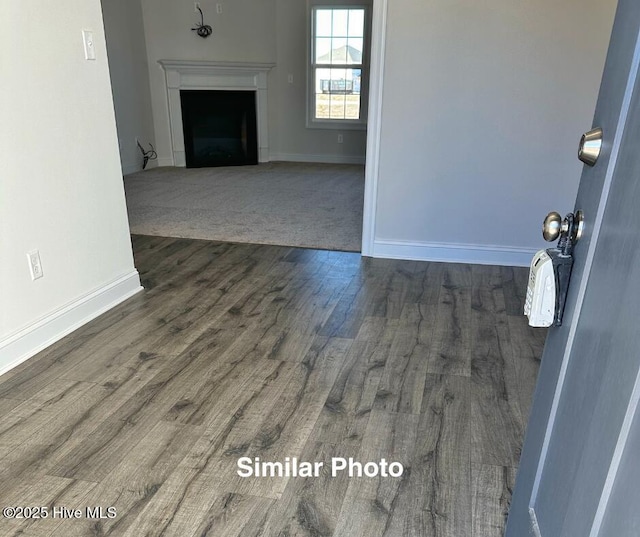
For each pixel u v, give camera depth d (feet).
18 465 4.98
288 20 22.56
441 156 10.19
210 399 6.06
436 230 10.78
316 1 22.09
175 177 20.26
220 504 4.57
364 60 22.81
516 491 3.83
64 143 7.24
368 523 4.40
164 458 5.11
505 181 10.15
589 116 9.43
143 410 5.84
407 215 10.77
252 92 23.17
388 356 7.09
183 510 4.50
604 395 2.35
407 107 9.95
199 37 21.89
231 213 14.69
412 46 9.51
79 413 5.76
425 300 8.96
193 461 5.08
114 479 4.83
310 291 9.29
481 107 9.71
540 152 9.83
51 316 7.28
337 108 23.81
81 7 7.32
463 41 9.33
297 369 6.73
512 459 5.16
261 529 4.32
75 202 7.56
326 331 7.79
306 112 23.93
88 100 7.64
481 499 4.66
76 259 7.70
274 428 5.57
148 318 8.14
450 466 5.05
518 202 10.25
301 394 6.19
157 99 22.34
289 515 4.47
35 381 6.37
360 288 9.45
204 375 6.56
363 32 22.43
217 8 21.70
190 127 22.70
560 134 9.64
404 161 10.36
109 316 8.18
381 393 6.23
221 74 22.41
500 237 10.59
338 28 22.54
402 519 4.44
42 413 5.75
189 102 22.40
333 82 23.43
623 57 2.45
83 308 7.89
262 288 9.39
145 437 5.40
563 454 2.87
